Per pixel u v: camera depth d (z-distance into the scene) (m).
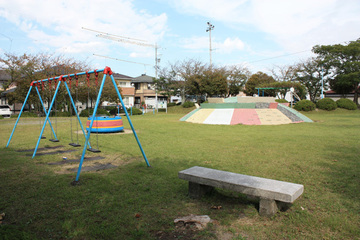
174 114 24.92
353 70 27.84
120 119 10.18
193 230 2.32
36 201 3.01
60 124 13.52
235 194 3.22
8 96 25.09
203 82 29.12
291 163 4.68
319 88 33.66
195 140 7.78
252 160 4.95
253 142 7.25
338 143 6.83
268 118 13.84
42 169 4.46
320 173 4.02
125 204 2.89
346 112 21.28
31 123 14.12
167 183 3.62
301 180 3.68
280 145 6.65
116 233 2.29
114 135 9.09
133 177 3.90
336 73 30.62
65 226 2.39
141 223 2.46
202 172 3.14
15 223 2.50
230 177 2.92
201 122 14.34
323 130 10.02
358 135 8.39
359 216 2.55
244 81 37.06
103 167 4.61
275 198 2.46
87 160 5.20
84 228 2.37
